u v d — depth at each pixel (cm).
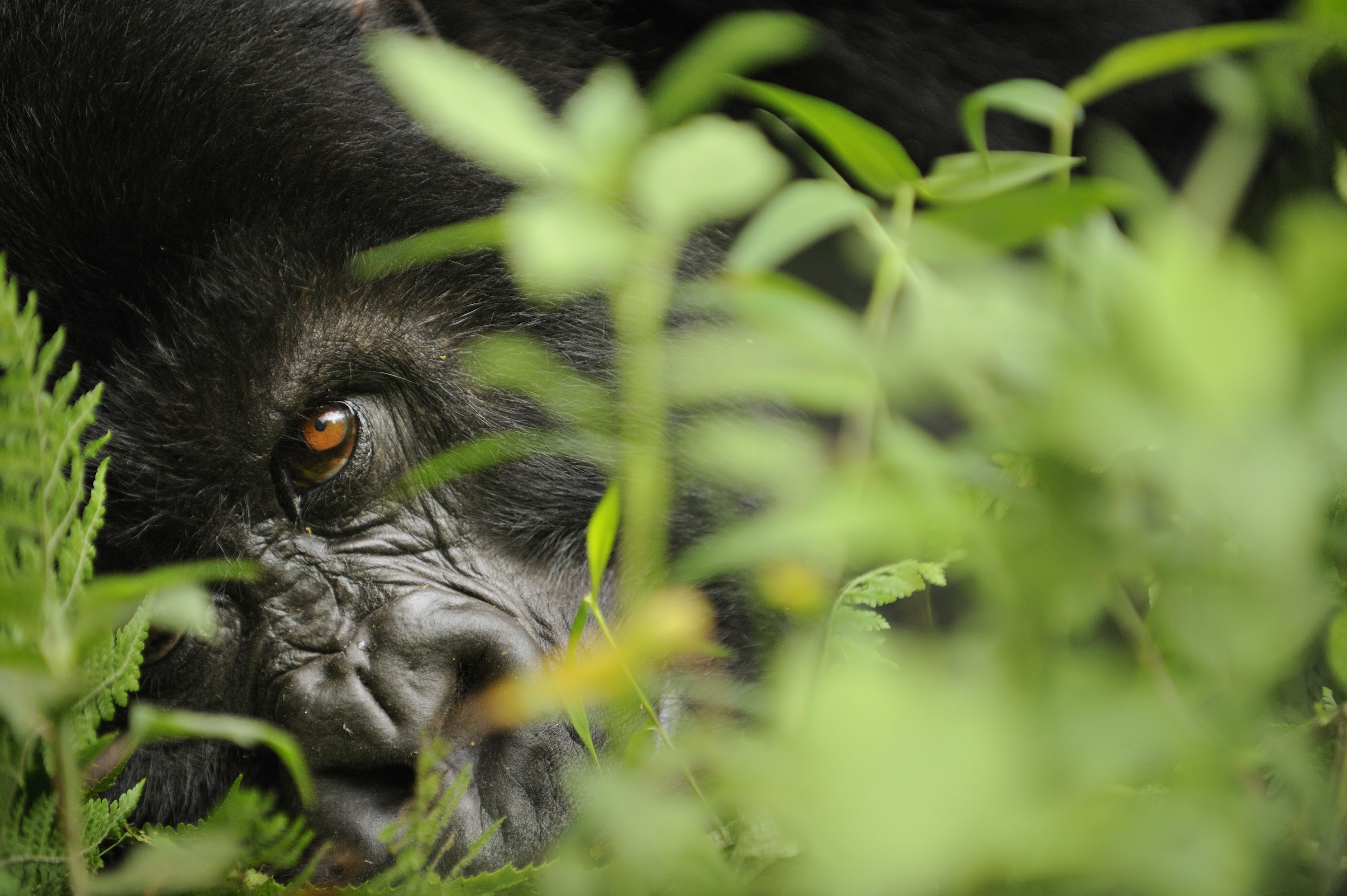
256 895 208
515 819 400
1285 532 106
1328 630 160
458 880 202
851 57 534
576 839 186
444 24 523
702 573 185
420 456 482
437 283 470
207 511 454
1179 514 143
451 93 158
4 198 421
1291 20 212
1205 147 566
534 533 483
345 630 453
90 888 170
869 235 181
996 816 104
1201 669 148
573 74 550
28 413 164
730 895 147
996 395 161
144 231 421
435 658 430
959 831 100
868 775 104
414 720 418
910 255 185
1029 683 125
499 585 472
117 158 420
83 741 182
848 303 634
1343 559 149
